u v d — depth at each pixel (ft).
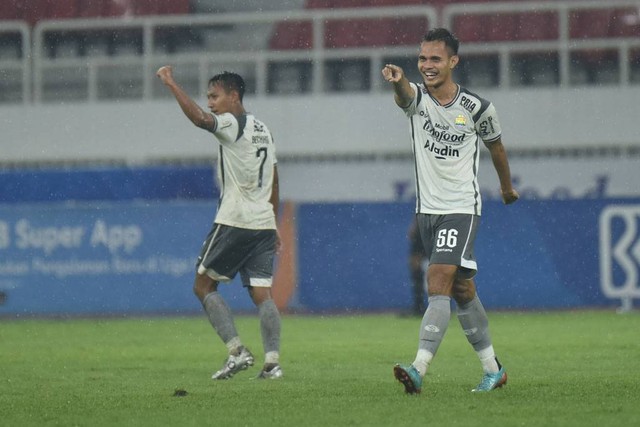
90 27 263.70
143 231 190.29
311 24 265.34
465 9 236.02
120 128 235.81
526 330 143.02
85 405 70.44
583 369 93.56
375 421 59.82
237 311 189.26
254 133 87.56
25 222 191.42
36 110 237.66
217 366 101.35
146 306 189.78
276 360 87.10
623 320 159.94
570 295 185.88
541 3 247.29
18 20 268.62
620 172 216.74
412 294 187.62
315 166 222.69
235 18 242.99
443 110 70.85
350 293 188.44
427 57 70.59
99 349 122.62
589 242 185.37
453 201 70.54
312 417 61.87
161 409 67.21
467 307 73.67
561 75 237.25
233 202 86.99
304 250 189.26
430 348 69.26
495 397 69.87
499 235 187.11
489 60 254.06
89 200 193.26
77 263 190.60
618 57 250.16
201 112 83.61
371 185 221.05
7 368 101.04
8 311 190.49
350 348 119.14
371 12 236.84
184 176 193.26
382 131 227.40
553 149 226.99
